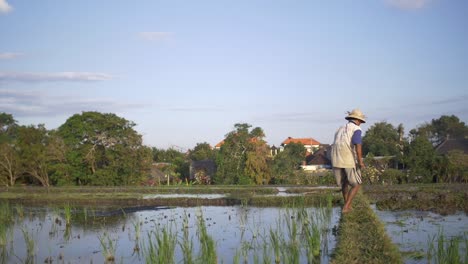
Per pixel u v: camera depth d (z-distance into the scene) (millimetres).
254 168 44406
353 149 10617
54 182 47688
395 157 40281
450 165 36250
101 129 44281
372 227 9258
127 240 13688
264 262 8680
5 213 20391
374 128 69938
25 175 48531
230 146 46750
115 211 22672
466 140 51969
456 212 16297
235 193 29812
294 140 112312
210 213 19844
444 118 94375
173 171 56031
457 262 7773
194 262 9898
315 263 8797
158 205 25281
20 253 12352
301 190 29766
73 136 44906
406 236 11258
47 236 15023
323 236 11312
